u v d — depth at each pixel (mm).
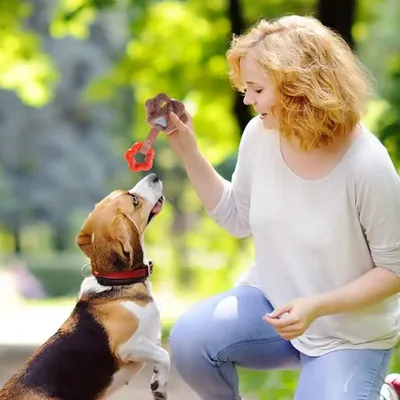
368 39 28438
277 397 9984
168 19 22672
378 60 28984
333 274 6516
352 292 6305
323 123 6320
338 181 6410
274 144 6785
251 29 6746
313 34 6398
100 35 51812
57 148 52812
